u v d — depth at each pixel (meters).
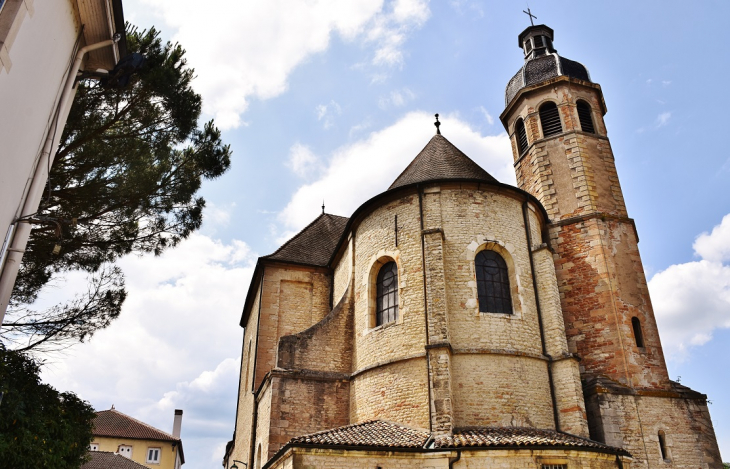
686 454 18.92
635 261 22.67
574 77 26.84
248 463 21.62
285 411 18.66
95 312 14.57
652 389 19.91
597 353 20.92
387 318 19.44
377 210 21.00
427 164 22.19
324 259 26.97
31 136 10.08
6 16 8.43
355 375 19.33
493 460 14.45
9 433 9.40
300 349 19.86
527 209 20.66
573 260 22.83
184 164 15.67
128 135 14.58
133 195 14.48
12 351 10.62
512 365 17.58
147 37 15.62
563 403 17.56
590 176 24.47
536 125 26.58
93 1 11.24
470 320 18.03
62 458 10.69
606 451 15.04
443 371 16.41
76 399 12.33
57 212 13.95
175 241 15.91
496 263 19.44
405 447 14.77
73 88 12.41
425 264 18.31
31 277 14.46
